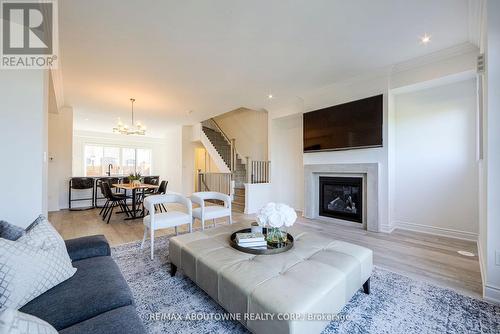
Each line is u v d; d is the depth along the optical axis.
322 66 3.53
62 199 5.88
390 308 1.73
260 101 5.27
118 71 3.64
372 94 3.88
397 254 2.78
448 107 3.42
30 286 1.15
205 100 5.19
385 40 2.83
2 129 1.94
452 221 3.39
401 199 3.87
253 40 2.82
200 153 9.69
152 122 7.73
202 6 2.22
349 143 4.09
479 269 2.37
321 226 4.12
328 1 2.17
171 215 3.03
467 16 2.38
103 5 2.18
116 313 1.08
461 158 3.31
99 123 7.84
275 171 5.83
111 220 4.66
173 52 3.08
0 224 1.48
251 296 1.33
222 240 2.18
